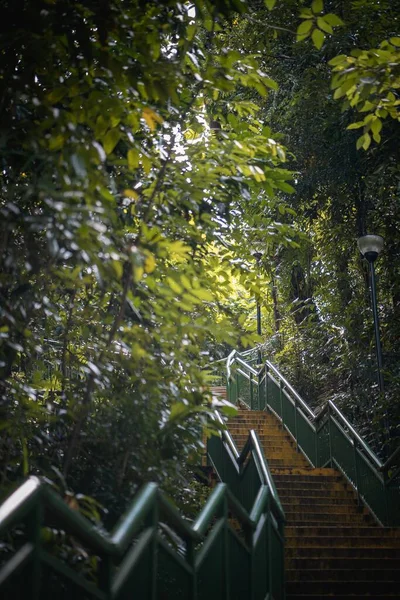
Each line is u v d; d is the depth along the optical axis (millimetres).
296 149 13906
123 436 4488
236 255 6262
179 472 5047
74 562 3424
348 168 14023
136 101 4375
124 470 4574
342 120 12688
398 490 9453
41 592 2787
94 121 4297
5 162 4117
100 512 4430
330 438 12094
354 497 10984
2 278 3986
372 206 15484
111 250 3502
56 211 3611
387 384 14539
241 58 5188
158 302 4215
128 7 4656
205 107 7098
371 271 12898
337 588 7441
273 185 5812
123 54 4695
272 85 5242
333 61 5520
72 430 4590
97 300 5184
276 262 17359
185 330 4293
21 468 4383
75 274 3867
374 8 10555
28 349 4906
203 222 5238
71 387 4891
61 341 5371
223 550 4648
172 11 4734
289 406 14297
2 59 4215
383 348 15039
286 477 11312
